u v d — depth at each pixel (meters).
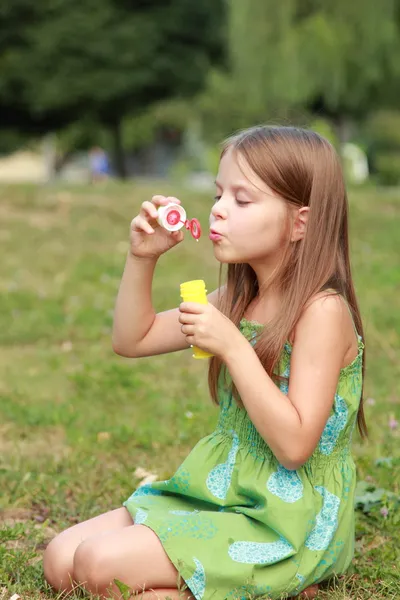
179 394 5.83
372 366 6.42
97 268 10.14
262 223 2.98
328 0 23.80
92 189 14.17
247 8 23.84
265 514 2.94
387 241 11.58
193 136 49.59
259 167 2.97
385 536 3.68
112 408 5.55
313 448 2.89
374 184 24.47
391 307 8.12
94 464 4.49
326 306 2.96
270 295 3.13
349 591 3.14
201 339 2.86
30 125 28.97
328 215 3.04
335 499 3.06
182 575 2.85
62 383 6.18
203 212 12.73
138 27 26.42
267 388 2.85
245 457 3.04
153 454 4.71
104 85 26.58
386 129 34.72
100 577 2.86
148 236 3.20
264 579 2.89
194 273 9.85
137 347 3.36
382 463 4.32
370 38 23.70
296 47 23.58
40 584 3.15
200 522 2.93
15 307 8.39
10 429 5.14
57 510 3.95
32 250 10.91
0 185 13.95
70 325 7.80
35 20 26.31
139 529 2.94
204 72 27.23
